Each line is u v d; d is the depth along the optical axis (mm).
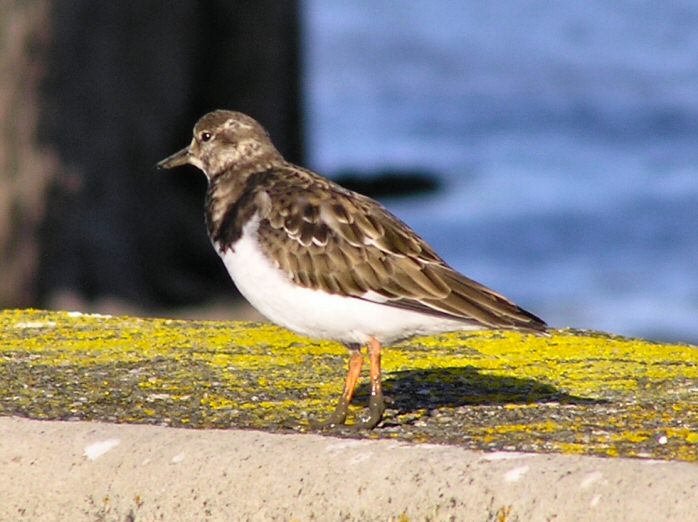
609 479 5012
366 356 7980
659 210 28359
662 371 7617
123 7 17953
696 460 5617
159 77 18406
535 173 32875
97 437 5785
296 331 6922
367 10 62125
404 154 36250
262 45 19641
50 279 17484
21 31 17172
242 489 5418
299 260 6672
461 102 43344
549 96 43469
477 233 27547
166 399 6926
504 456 5297
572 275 24766
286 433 5797
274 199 6859
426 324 6609
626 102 41625
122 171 18062
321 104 44156
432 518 5145
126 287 18000
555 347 8297
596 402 6855
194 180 18969
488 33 56719
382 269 6602
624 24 57438
